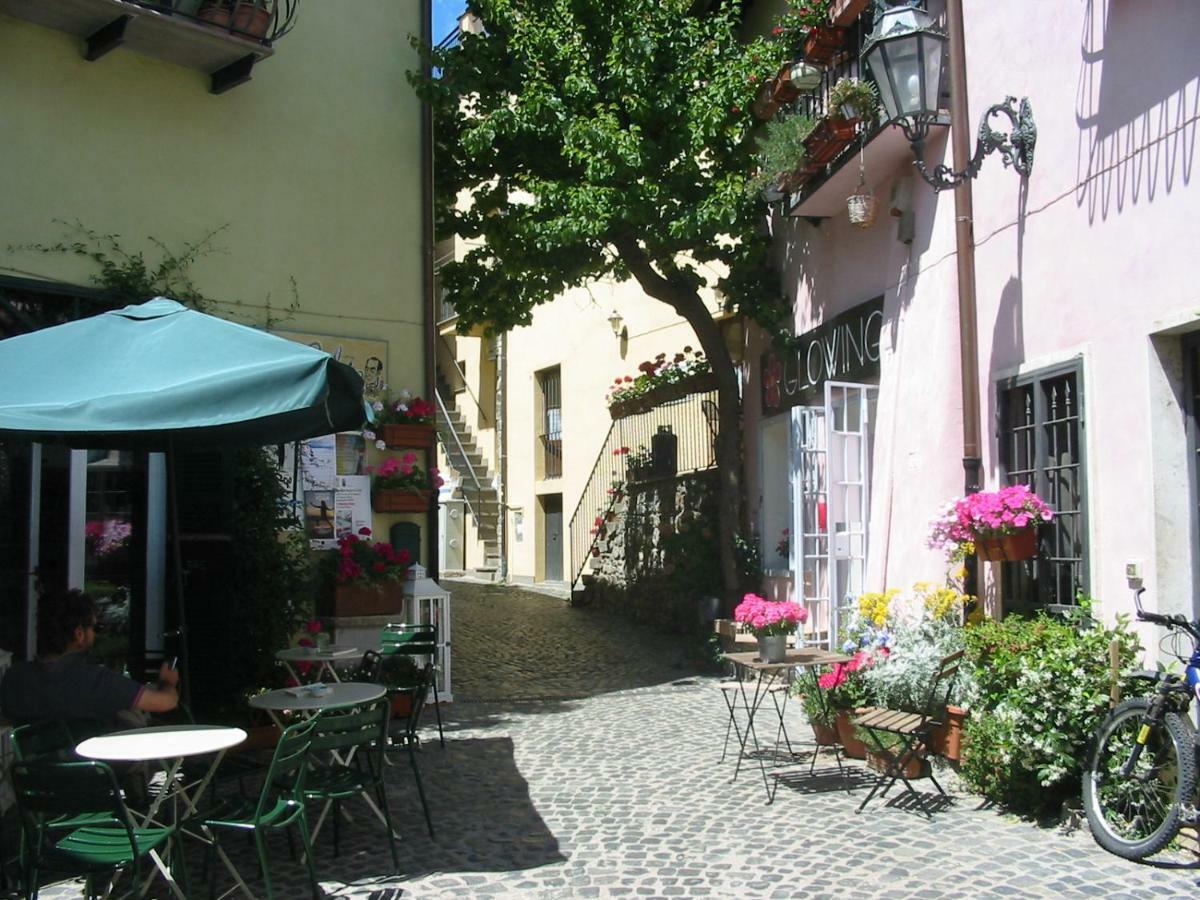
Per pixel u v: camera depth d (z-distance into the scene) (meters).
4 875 4.66
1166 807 4.75
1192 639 5.18
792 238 10.58
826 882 4.60
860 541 8.63
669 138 9.70
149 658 8.02
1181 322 5.17
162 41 8.10
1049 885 4.46
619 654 11.48
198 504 8.15
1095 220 5.87
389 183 9.64
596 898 4.48
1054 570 6.25
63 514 7.77
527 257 10.25
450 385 22.75
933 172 7.17
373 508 9.19
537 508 18.69
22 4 7.54
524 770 6.64
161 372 4.59
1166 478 5.36
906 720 5.93
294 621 8.41
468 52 9.86
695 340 14.04
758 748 7.14
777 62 9.64
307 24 9.27
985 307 7.01
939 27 7.65
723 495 10.95
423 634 7.59
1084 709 5.04
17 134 7.72
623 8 9.73
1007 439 6.75
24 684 4.50
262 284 8.84
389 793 6.15
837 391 9.17
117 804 3.75
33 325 7.74
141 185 8.27
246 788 6.18
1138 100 5.52
